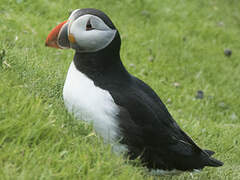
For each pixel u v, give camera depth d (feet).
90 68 22.36
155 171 23.49
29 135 19.56
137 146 22.26
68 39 22.52
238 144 36.04
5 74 23.98
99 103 21.74
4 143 18.88
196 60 53.72
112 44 22.49
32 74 26.48
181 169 23.89
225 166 30.53
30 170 17.84
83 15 22.11
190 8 64.34
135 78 24.63
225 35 61.98
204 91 48.34
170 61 50.78
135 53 48.26
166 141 22.85
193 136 34.04
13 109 20.36
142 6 58.49
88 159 19.58
